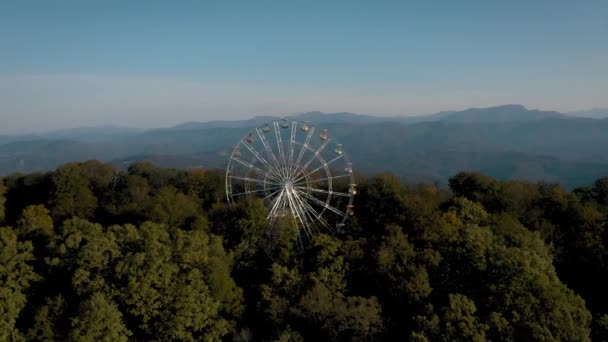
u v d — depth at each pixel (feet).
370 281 221.05
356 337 178.09
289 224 270.26
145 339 192.65
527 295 170.09
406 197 284.00
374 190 296.92
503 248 194.39
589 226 260.62
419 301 192.54
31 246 211.82
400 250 217.97
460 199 275.18
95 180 369.50
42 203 335.26
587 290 235.20
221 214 301.22
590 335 173.78
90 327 171.42
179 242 213.05
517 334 161.89
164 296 191.42
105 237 207.21
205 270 211.41
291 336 181.47
